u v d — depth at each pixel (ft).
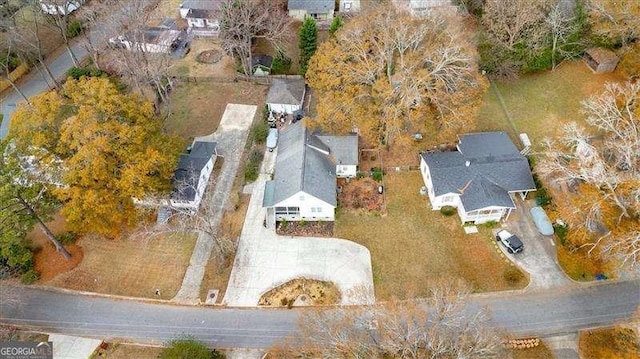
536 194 153.58
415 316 105.81
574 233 130.62
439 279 135.64
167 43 216.33
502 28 179.63
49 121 130.00
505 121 177.27
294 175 151.02
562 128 151.53
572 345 121.39
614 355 117.80
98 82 140.15
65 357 125.90
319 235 149.18
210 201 161.07
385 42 149.79
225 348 125.29
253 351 124.26
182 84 210.38
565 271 135.85
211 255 146.10
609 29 175.83
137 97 147.23
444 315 104.78
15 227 130.21
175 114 195.11
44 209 136.56
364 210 154.61
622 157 130.00
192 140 183.01
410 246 144.56
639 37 176.86
